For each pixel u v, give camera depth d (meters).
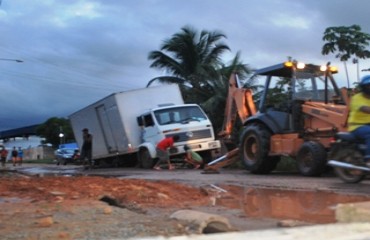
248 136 13.64
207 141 18.11
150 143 18.27
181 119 18.25
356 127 8.77
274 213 5.92
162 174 13.85
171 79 32.78
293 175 12.22
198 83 30.84
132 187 8.33
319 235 3.19
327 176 11.35
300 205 6.55
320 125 11.77
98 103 21.50
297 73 12.62
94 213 5.57
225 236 3.15
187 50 32.59
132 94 19.83
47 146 60.34
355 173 9.00
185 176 12.60
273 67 13.12
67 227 4.73
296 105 12.31
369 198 6.96
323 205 6.45
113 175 14.27
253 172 13.48
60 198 6.95
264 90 13.70
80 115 24.20
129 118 19.58
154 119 18.12
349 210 4.13
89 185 8.77
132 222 4.98
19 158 35.50
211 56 33.12
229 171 15.03
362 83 8.69
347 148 9.01
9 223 4.95
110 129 20.80
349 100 10.92
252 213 5.96
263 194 7.95
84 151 20.92
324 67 12.76
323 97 12.69
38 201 6.71
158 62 33.41
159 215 5.58
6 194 7.84
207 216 4.80
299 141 12.20
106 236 4.31
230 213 5.97
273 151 12.84
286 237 3.13
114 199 6.74
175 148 17.53
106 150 21.44
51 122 67.69
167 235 4.30
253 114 14.80
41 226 4.79
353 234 3.24
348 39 15.52
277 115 12.92
